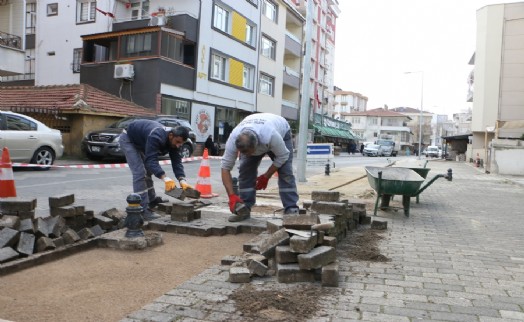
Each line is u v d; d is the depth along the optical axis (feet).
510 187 49.49
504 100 112.47
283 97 141.59
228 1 94.12
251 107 107.55
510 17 111.24
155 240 17.25
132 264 14.80
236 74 99.66
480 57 116.06
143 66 77.66
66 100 66.23
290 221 14.78
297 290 12.35
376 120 312.29
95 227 18.04
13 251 14.28
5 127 40.88
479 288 13.15
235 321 10.22
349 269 14.64
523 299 12.30
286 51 132.16
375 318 10.65
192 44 85.61
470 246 18.74
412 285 13.21
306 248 13.11
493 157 74.59
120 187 34.42
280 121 19.69
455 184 50.67
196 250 16.69
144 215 20.92
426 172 33.14
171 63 79.20
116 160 57.98
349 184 42.32
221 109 96.12
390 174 27.63
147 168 19.93
